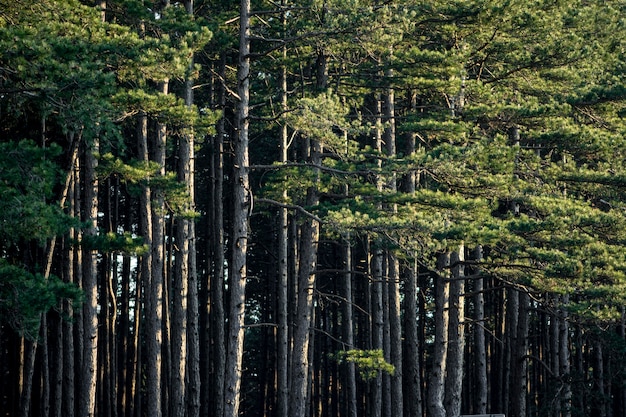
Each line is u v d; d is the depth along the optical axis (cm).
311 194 2855
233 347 2322
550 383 3906
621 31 3228
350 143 2525
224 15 3284
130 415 3869
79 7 2119
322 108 2342
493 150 2666
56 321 2845
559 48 2895
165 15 2620
